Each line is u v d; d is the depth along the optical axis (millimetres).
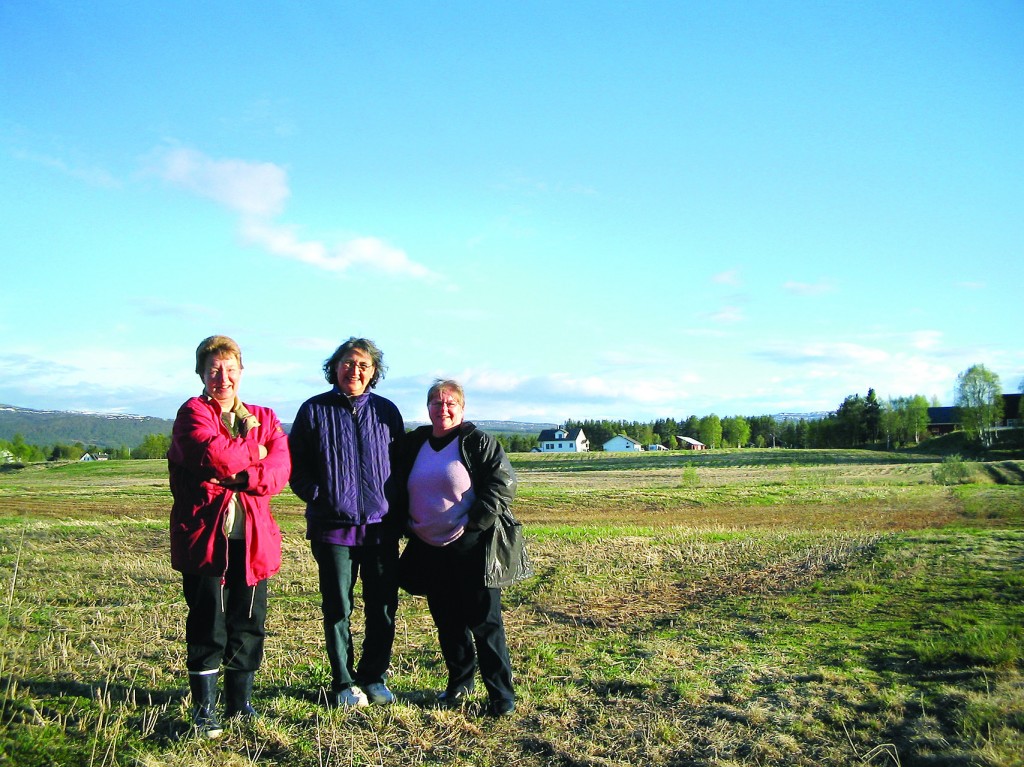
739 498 29359
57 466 77375
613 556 11414
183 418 4246
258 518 4445
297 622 7184
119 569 9984
